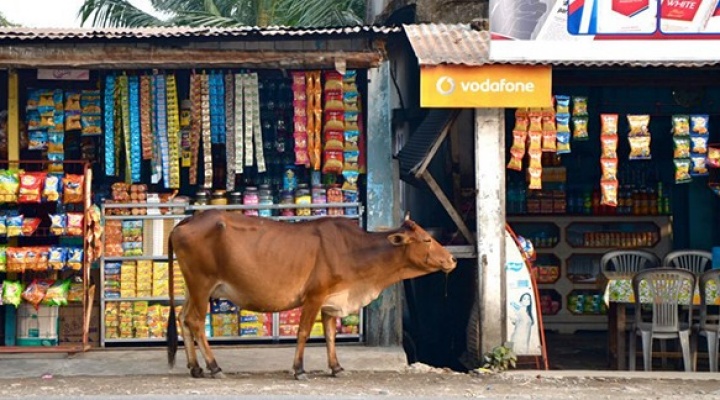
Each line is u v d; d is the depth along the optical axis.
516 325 9.86
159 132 10.20
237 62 9.60
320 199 10.38
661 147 12.99
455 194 11.18
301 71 10.16
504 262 9.83
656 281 9.82
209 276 8.72
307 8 18.69
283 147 10.71
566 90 12.44
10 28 9.93
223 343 10.33
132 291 10.22
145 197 10.29
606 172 10.04
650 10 9.55
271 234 8.75
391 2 16.61
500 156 9.82
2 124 10.43
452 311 11.73
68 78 10.15
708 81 10.82
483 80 9.38
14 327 10.09
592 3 9.48
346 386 8.34
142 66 9.59
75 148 10.78
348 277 8.79
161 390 8.01
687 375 9.37
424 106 9.34
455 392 8.14
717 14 9.58
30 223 9.87
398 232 8.85
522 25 9.41
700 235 12.90
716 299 9.87
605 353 11.68
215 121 10.19
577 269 13.16
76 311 10.16
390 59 10.86
